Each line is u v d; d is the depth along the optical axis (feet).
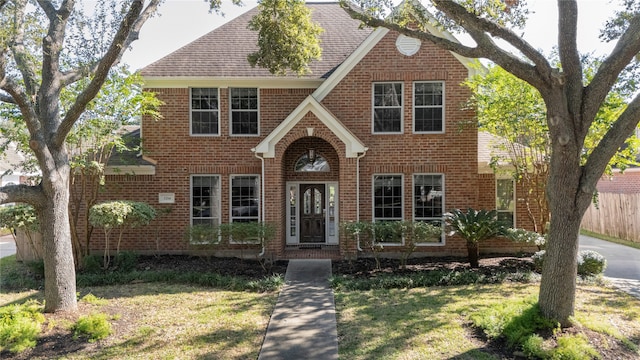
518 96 33.55
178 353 18.83
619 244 49.75
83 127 33.65
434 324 22.07
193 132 42.83
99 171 35.68
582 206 19.88
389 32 40.98
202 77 41.73
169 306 25.86
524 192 41.55
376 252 38.17
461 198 40.73
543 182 36.24
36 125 21.89
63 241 23.41
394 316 23.57
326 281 31.86
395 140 41.09
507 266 35.27
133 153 43.21
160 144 42.24
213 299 27.50
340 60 45.19
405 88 41.01
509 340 19.11
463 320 22.53
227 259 40.24
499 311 22.21
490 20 20.71
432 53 40.75
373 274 33.42
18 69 25.12
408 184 41.16
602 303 25.46
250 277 32.68
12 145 52.90
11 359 18.28
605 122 31.37
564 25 19.43
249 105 43.39
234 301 26.99
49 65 23.82
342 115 41.42
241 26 49.01
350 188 38.93
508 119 34.24
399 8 29.37
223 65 43.55
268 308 25.46
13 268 37.37
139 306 25.82
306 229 45.03
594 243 50.60
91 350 19.16
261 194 42.57
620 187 68.18
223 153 42.52
